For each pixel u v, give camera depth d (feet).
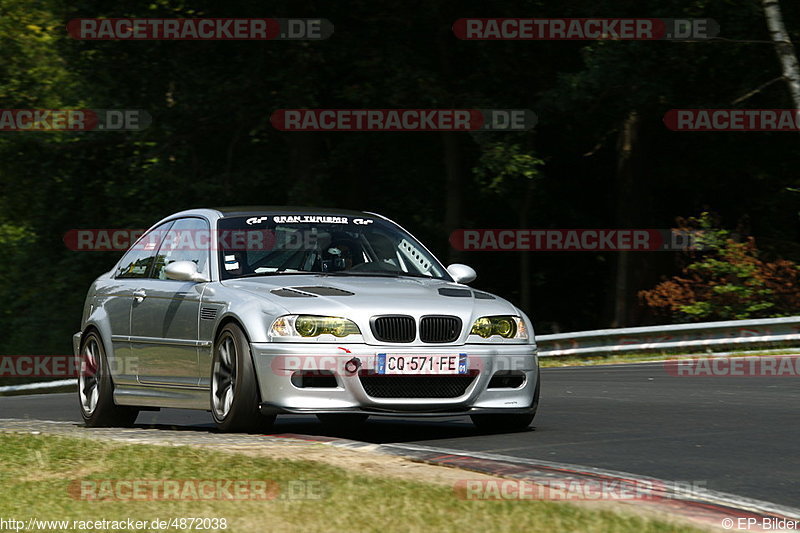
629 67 262.67
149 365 108.37
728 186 331.98
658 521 57.21
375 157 336.90
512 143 282.56
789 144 306.76
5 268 385.50
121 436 87.15
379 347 91.30
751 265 256.93
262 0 300.61
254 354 92.17
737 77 285.43
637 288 297.12
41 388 271.69
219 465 72.49
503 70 294.66
